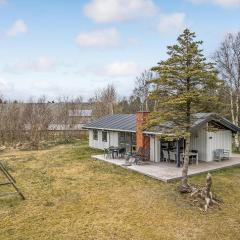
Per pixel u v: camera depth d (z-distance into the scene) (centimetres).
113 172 1744
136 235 934
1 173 1781
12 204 1209
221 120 1908
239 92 2719
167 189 1383
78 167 1914
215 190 1366
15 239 911
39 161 2173
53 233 950
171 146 1970
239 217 1069
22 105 3956
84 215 1093
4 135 3288
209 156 1950
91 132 2792
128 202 1222
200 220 1043
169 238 915
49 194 1338
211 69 1273
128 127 2192
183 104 1282
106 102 4516
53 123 3841
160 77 1284
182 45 1267
